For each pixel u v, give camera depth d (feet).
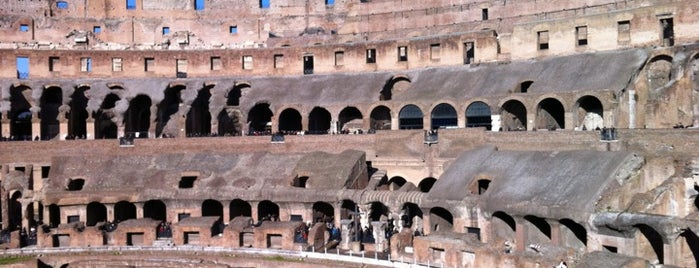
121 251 190.80
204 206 221.66
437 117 239.91
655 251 149.38
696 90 209.36
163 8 332.80
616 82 207.92
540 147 203.51
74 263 180.96
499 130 221.87
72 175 226.17
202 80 287.07
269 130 290.76
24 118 282.15
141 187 217.36
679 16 219.61
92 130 269.64
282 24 333.21
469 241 155.43
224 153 238.27
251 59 291.58
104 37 325.83
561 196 160.35
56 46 318.45
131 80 285.43
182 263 175.63
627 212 146.61
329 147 242.58
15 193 227.40
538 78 231.09
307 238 184.24
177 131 279.90
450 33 283.59
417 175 227.40
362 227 194.08
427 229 183.21
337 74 281.13
